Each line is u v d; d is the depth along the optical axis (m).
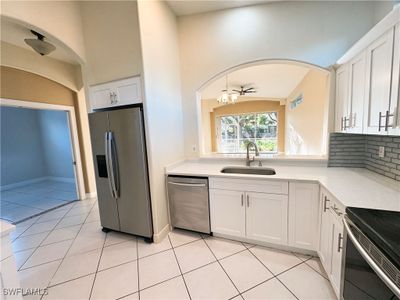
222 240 2.39
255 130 7.37
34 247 2.38
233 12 2.64
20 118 5.51
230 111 7.51
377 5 2.11
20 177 5.51
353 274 1.19
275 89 5.55
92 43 2.40
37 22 1.95
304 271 1.83
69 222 3.07
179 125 2.95
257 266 1.92
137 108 2.21
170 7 2.65
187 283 1.75
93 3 2.32
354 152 2.33
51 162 5.95
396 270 0.81
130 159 2.32
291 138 5.84
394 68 1.25
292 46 2.46
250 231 2.24
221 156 2.97
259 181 2.11
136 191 2.36
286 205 2.04
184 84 2.96
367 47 1.57
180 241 2.40
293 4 2.41
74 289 1.72
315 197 1.90
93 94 2.49
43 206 3.79
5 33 2.58
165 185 2.57
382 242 0.91
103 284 1.77
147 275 1.86
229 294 1.62
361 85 1.68
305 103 4.34
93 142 2.53
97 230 2.78
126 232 2.52
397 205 1.28
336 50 2.32
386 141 1.90
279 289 1.65
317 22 2.35
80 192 4.09
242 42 2.64
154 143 2.33
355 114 1.79
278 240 2.13
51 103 3.57
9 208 3.72
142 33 2.14
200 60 2.85
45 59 3.31
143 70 2.16
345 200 1.37
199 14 2.78
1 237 1.09
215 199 2.35
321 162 2.44
